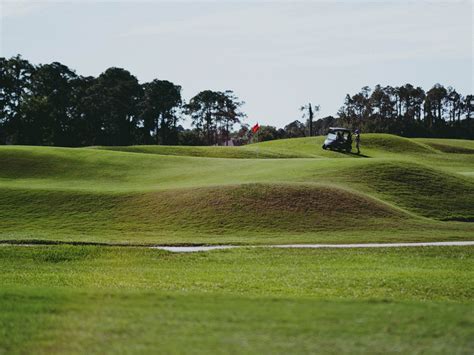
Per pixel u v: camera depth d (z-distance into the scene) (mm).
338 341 11016
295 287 20766
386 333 11516
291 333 11445
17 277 23062
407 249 32062
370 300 14648
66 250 30484
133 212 45250
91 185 58719
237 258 29172
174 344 10812
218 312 12961
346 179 57750
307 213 43688
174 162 70500
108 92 160000
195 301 14125
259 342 10922
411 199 54312
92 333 11430
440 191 57281
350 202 46188
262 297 15000
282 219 42562
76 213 45438
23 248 31094
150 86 171375
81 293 14953
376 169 61375
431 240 36875
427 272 24250
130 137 166000
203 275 23859
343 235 38781
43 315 12664
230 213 43625
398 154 114250
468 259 28844
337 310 13258
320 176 58844
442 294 19766
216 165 68750
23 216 44750
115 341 10977
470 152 133250
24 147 75000
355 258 29016
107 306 13477
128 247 32219
